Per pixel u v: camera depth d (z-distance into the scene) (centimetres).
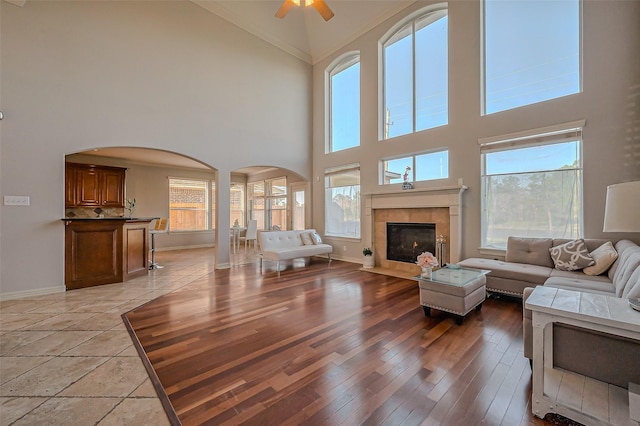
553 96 375
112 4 436
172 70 498
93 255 418
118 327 269
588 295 172
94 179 686
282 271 527
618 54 325
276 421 147
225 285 424
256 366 200
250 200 1009
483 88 436
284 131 669
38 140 373
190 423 146
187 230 881
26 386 177
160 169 834
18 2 356
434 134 488
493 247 422
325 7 391
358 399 165
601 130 336
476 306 304
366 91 600
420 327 268
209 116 545
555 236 374
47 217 379
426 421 147
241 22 589
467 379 184
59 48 390
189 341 239
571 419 143
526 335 194
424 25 518
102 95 425
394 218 549
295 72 693
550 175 379
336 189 676
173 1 501
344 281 449
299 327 268
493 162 427
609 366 152
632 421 128
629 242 293
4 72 351
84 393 170
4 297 351
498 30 425
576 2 361
